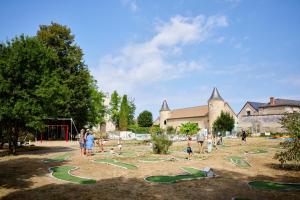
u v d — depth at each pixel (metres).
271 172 13.61
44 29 48.38
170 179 11.95
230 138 51.44
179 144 35.66
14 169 14.64
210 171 12.80
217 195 9.32
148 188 10.30
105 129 81.38
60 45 47.09
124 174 13.18
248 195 9.31
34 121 22.12
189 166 15.58
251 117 65.62
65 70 46.59
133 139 51.12
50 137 52.41
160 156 21.08
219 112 74.25
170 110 93.75
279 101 70.44
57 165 16.12
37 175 12.91
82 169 14.65
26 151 26.22
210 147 24.39
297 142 14.20
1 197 9.10
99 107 57.62
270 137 50.91
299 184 10.91
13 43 23.55
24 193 9.59
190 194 9.45
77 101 45.75
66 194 9.45
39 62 23.67
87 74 47.91
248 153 22.94
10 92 21.77
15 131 23.38
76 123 49.84
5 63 21.88
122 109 76.94
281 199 8.83
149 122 98.88
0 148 29.53
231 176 12.59
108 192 9.70
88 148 22.11
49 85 23.77
